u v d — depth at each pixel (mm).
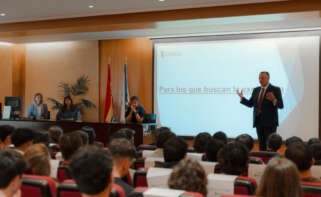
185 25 7953
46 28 8633
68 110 9773
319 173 3113
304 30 8766
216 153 3385
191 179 1784
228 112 9445
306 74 8805
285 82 8953
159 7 7340
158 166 2939
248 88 9258
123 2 7039
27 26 8820
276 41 9008
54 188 2195
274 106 7074
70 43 10977
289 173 1618
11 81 11680
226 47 9438
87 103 10688
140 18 7762
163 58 10008
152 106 10164
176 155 2898
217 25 8070
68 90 10953
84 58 10789
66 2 7094
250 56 9234
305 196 2104
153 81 10109
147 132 8688
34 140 4090
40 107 9945
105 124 8656
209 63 9594
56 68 11148
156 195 1655
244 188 2137
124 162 2416
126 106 9789
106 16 8055
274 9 6793
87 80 10742
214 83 9555
